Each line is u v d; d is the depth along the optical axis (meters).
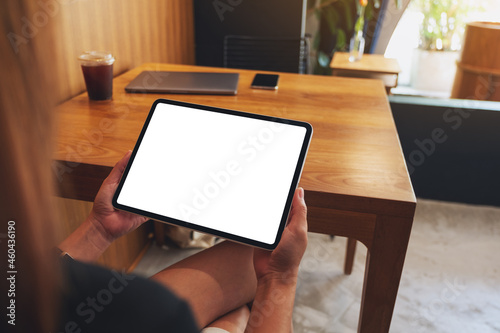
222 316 0.84
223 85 1.45
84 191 1.00
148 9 1.98
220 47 2.69
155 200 0.75
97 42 1.56
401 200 0.86
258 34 2.62
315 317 1.62
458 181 2.30
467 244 2.05
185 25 2.51
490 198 2.31
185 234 1.96
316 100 1.40
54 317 0.33
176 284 0.82
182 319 0.49
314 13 3.30
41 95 0.28
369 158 1.03
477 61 2.90
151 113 0.81
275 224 0.70
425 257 1.95
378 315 1.01
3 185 0.27
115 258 1.71
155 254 1.98
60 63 0.30
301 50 2.53
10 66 0.26
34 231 0.29
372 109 1.33
